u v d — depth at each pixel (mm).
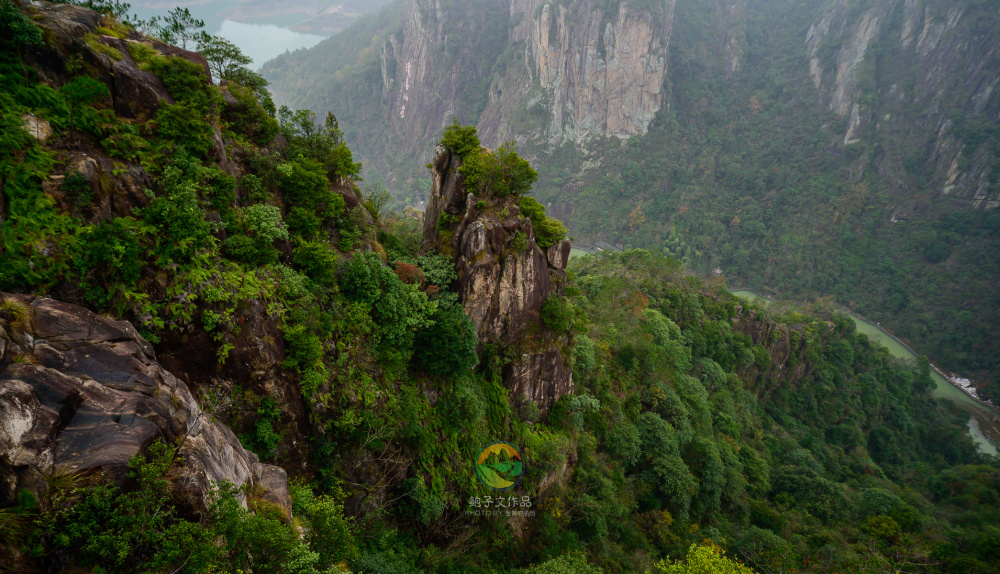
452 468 28562
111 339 12062
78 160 14938
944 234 170750
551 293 37344
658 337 67500
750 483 60406
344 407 22484
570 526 35969
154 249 16250
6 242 12656
